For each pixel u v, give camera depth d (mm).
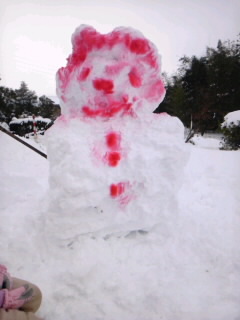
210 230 3047
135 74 2600
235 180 5051
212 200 4016
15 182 4562
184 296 2223
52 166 2598
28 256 2561
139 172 2623
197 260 2600
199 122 17422
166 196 2785
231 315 2094
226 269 2502
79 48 2598
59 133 2568
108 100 2611
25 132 13266
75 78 2590
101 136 2598
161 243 2762
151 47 2590
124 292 2223
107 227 2650
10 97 15859
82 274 2287
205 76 19344
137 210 2705
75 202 2479
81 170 2465
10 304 1845
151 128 2740
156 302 2174
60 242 2559
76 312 2104
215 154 7648
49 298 2184
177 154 2750
